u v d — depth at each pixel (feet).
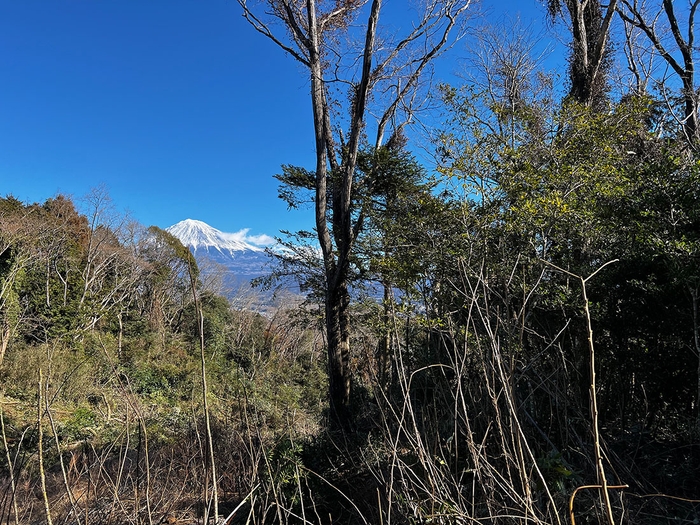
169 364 64.85
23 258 67.00
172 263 114.83
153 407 37.09
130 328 85.30
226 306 96.99
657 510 10.16
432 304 17.33
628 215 14.96
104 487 12.89
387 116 40.37
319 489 16.31
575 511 9.92
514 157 18.78
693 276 11.30
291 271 39.29
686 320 12.89
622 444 12.83
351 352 32.65
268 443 17.29
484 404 11.23
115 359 47.75
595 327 14.65
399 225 24.32
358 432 21.49
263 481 14.10
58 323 65.72
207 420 7.66
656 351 14.14
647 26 41.60
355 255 32.27
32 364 44.39
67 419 32.45
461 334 12.71
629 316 14.58
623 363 14.58
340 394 30.73
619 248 15.15
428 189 27.35
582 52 35.14
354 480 17.04
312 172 39.11
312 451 20.16
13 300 61.77
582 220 15.55
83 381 42.09
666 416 14.12
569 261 16.34
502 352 10.82
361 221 33.94
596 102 33.68
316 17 36.55
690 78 39.27
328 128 38.32
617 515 9.47
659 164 15.03
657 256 13.24
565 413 11.50
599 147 18.15
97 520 11.17
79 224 100.27
